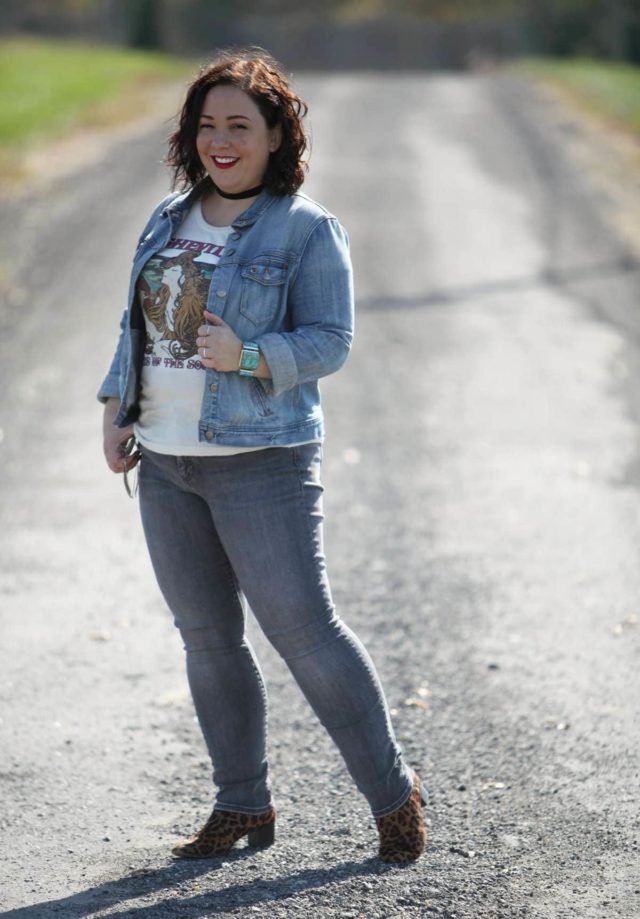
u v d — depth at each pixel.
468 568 17.23
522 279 35.16
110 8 123.50
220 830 10.52
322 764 12.27
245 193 9.72
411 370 26.92
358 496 20.11
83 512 19.41
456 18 151.12
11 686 13.87
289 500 9.69
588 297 33.25
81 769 12.13
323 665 9.80
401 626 15.48
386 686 13.89
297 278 9.61
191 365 9.56
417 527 18.78
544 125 65.75
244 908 9.61
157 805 11.53
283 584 9.66
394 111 70.25
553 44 128.75
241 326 9.51
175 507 9.99
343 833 10.93
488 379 26.33
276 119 9.60
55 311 31.25
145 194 45.56
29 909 9.67
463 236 40.22
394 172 50.94
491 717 13.10
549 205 45.50
